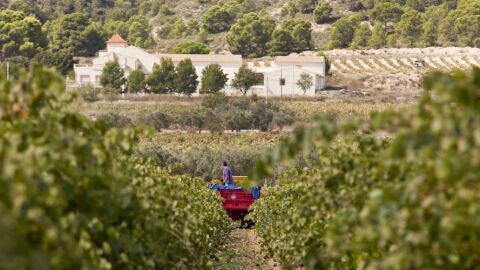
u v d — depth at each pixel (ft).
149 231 49.78
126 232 44.88
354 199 47.39
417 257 30.37
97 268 35.73
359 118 32.96
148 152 253.24
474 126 28.32
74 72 586.86
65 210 36.99
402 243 31.63
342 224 39.91
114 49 652.07
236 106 410.93
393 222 30.76
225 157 269.03
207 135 367.25
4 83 38.70
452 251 31.81
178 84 538.47
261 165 32.73
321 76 590.55
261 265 115.44
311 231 60.44
